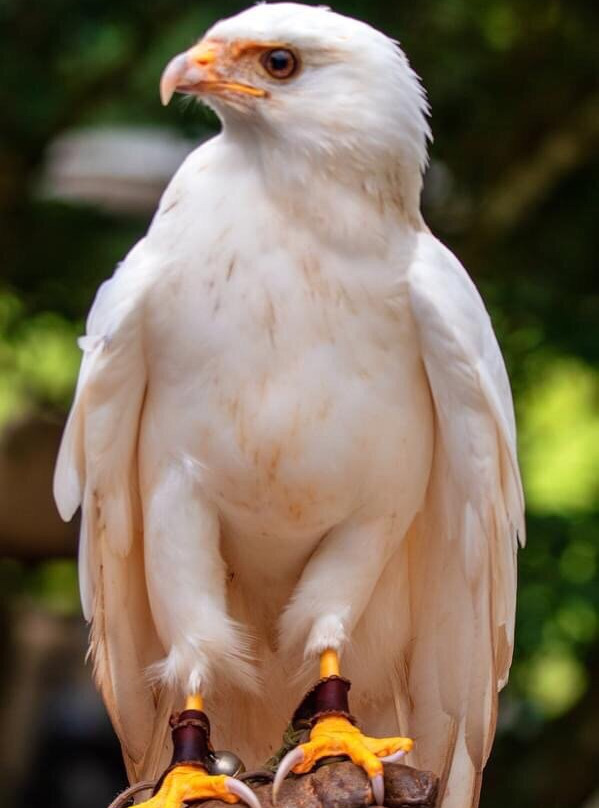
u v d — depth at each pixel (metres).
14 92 15.33
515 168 15.43
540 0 15.31
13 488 16.66
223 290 8.15
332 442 8.23
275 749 9.12
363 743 8.02
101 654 8.77
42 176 16.00
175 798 7.98
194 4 14.98
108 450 8.46
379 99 8.26
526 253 15.43
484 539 8.34
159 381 8.36
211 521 8.47
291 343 8.14
